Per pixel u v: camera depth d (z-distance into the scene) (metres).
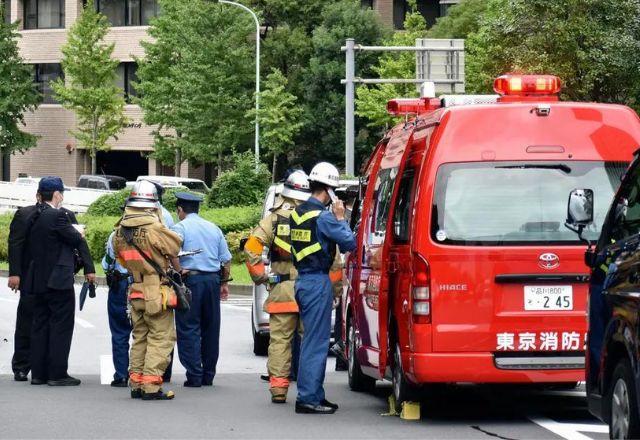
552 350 14.27
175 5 83.44
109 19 97.69
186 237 18.91
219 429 14.22
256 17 75.44
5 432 13.98
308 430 14.13
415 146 15.34
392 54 77.62
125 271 18.56
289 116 77.62
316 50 81.19
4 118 93.31
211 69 79.94
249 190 52.41
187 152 83.31
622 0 51.56
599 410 11.80
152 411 15.77
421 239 14.27
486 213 14.31
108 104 90.50
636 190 11.60
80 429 14.21
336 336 21.47
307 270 15.69
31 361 18.98
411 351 14.38
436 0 90.81
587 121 14.59
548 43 51.88
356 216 19.61
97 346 25.23
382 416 15.39
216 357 19.05
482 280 14.22
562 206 14.39
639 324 10.44
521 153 14.42
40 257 18.72
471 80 63.59
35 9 100.88
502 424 14.58
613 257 11.50
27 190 78.06
